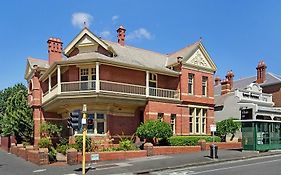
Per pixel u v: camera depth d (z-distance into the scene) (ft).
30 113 119.75
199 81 115.14
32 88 117.50
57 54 119.14
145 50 122.42
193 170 62.34
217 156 78.33
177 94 109.50
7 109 127.03
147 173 60.64
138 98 97.81
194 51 114.62
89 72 96.94
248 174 55.01
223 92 149.59
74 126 61.11
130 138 98.37
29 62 122.62
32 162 79.97
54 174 59.52
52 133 104.88
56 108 103.81
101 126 93.66
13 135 124.26
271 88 153.07
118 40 117.08
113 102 93.40
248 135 94.12
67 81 100.73
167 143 94.48
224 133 116.57
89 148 80.28
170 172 60.85
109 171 61.16
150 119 97.30
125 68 100.17
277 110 101.40
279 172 56.13
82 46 102.12
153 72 104.58
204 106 115.75
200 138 101.91
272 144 96.89
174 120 106.52
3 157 102.32
